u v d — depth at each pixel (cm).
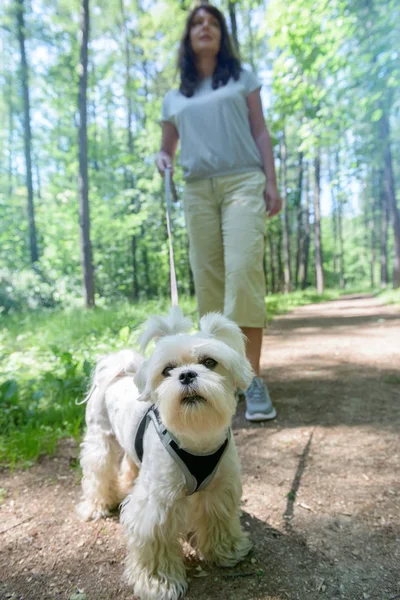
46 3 1559
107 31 1848
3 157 2200
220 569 176
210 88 333
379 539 184
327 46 723
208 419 163
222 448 176
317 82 859
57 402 356
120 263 2075
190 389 160
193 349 172
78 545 194
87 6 1089
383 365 451
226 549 182
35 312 1047
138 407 199
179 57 348
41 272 1480
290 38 739
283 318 1007
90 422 231
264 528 198
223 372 180
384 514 200
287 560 177
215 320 191
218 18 332
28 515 217
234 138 319
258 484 234
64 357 401
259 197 323
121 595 163
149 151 1552
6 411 326
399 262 1697
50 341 598
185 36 340
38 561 182
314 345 598
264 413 315
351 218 4369
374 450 260
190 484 169
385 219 2531
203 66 341
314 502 214
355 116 793
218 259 346
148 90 1614
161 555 169
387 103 728
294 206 2473
